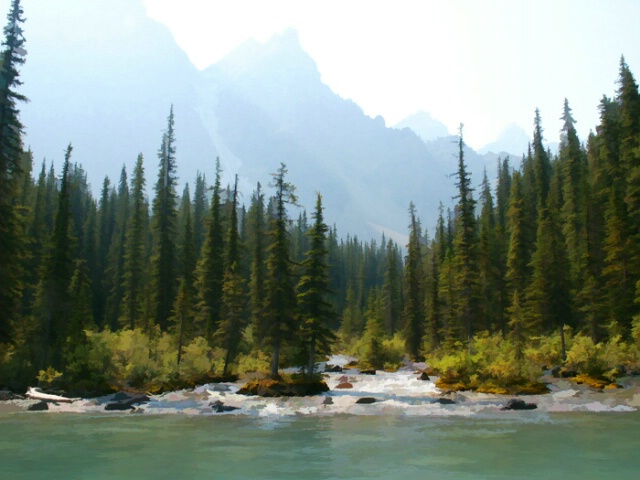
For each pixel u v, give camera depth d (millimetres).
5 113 36500
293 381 35344
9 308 35781
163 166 71312
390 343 64125
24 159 68438
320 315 40031
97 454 16016
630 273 43781
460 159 54969
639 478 13008
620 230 44062
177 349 43625
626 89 50375
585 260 50375
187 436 19203
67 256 42406
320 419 23547
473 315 50938
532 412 24750
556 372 38281
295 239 112812
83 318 48062
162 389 34656
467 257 51938
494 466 14391
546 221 50906
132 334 40812
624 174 52312
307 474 13617
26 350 36500
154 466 14484
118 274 78000
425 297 77750
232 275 44844
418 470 14039
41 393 29719
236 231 61312
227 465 14633
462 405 27594
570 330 48719
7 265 35750
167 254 61219
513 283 59562
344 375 48906
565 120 68750
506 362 34562
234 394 33500
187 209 98125
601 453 15867
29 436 19016
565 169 65625
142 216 76812
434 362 44969
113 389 32375
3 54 36594
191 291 59844
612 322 43375
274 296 38656
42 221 67438
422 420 23078
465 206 53781
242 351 50188
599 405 26250
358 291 130125
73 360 34562
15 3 37125
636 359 36000
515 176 71938
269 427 21391
